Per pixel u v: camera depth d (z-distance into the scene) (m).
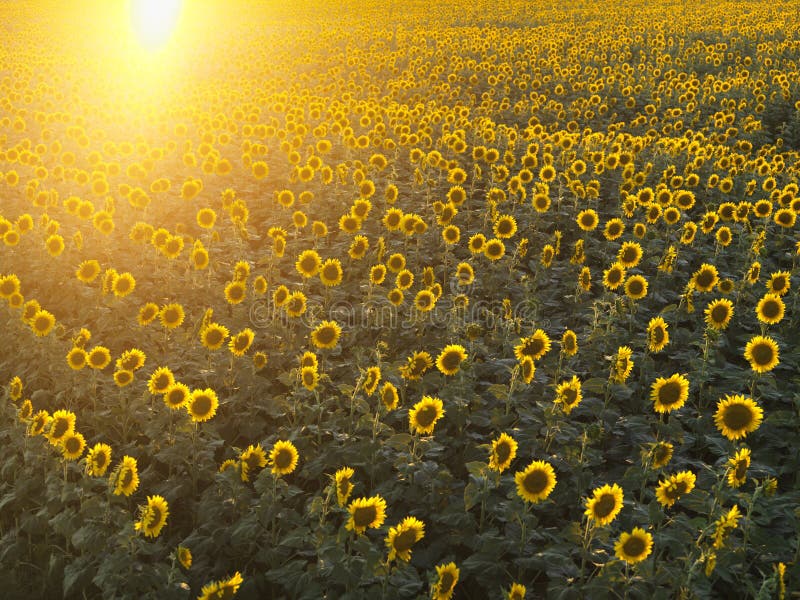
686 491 4.55
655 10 43.94
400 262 8.02
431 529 5.39
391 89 22.09
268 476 5.26
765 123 19.36
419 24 41.28
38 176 11.87
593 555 4.72
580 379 7.32
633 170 12.51
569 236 11.44
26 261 9.53
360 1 60.88
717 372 6.96
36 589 4.95
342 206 11.90
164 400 5.93
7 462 5.60
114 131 17.11
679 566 4.53
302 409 6.38
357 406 6.09
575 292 8.88
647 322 8.38
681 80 23.05
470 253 10.34
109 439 6.39
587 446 6.02
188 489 5.68
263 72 26.03
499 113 20.00
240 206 10.27
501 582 4.77
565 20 41.22
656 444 4.96
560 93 21.61
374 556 4.38
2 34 39.25
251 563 5.13
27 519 5.17
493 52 29.62
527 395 6.60
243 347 6.68
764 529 5.14
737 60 26.22
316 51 31.95
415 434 5.74
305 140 16.23
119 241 10.70
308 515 4.97
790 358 7.36
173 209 12.05
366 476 6.06
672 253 8.66
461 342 7.67
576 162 12.46
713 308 6.60
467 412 6.41
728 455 5.77
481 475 5.04
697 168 13.43
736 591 4.71
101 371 7.51
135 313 8.36
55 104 19.83
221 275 9.71
